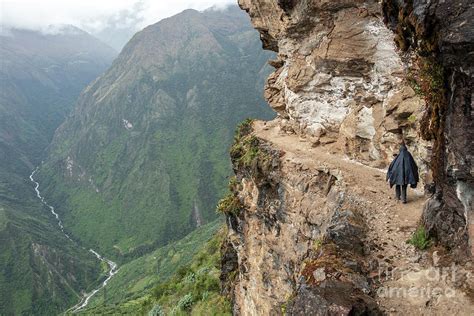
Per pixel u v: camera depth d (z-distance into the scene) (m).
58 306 155.25
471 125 7.80
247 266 20.72
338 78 17.11
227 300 27.28
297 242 14.98
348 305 7.75
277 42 21.94
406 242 10.25
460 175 8.41
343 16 16.25
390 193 13.05
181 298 35.00
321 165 15.38
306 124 18.91
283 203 16.17
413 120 13.91
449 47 7.55
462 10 7.38
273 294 17.17
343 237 10.52
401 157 12.22
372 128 15.86
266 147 18.92
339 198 13.14
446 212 9.69
